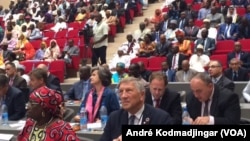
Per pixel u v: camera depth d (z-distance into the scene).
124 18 15.06
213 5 12.99
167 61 9.62
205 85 3.56
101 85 4.78
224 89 3.81
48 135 2.86
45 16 16.47
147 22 13.37
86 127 4.50
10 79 6.49
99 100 4.74
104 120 4.58
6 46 12.13
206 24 11.08
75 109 5.86
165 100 4.25
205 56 9.30
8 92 5.15
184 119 3.96
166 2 16.20
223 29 11.09
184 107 4.82
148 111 3.09
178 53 9.56
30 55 12.18
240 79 7.60
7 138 3.99
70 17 15.87
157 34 11.95
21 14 16.58
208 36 10.73
